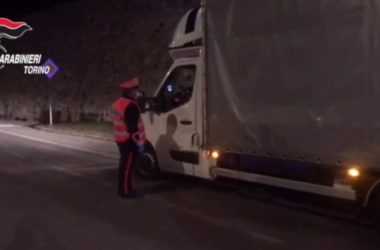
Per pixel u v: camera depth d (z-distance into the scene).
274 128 6.11
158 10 20.52
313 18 5.60
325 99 5.53
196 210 6.97
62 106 24.56
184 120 7.82
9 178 9.54
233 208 7.06
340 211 6.80
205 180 8.84
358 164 5.26
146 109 8.64
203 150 7.39
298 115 5.82
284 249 5.36
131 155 7.72
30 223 6.40
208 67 7.02
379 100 5.03
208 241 5.64
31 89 27.06
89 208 7.16
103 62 22.81
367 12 5.11
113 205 7.32
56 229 6.13
